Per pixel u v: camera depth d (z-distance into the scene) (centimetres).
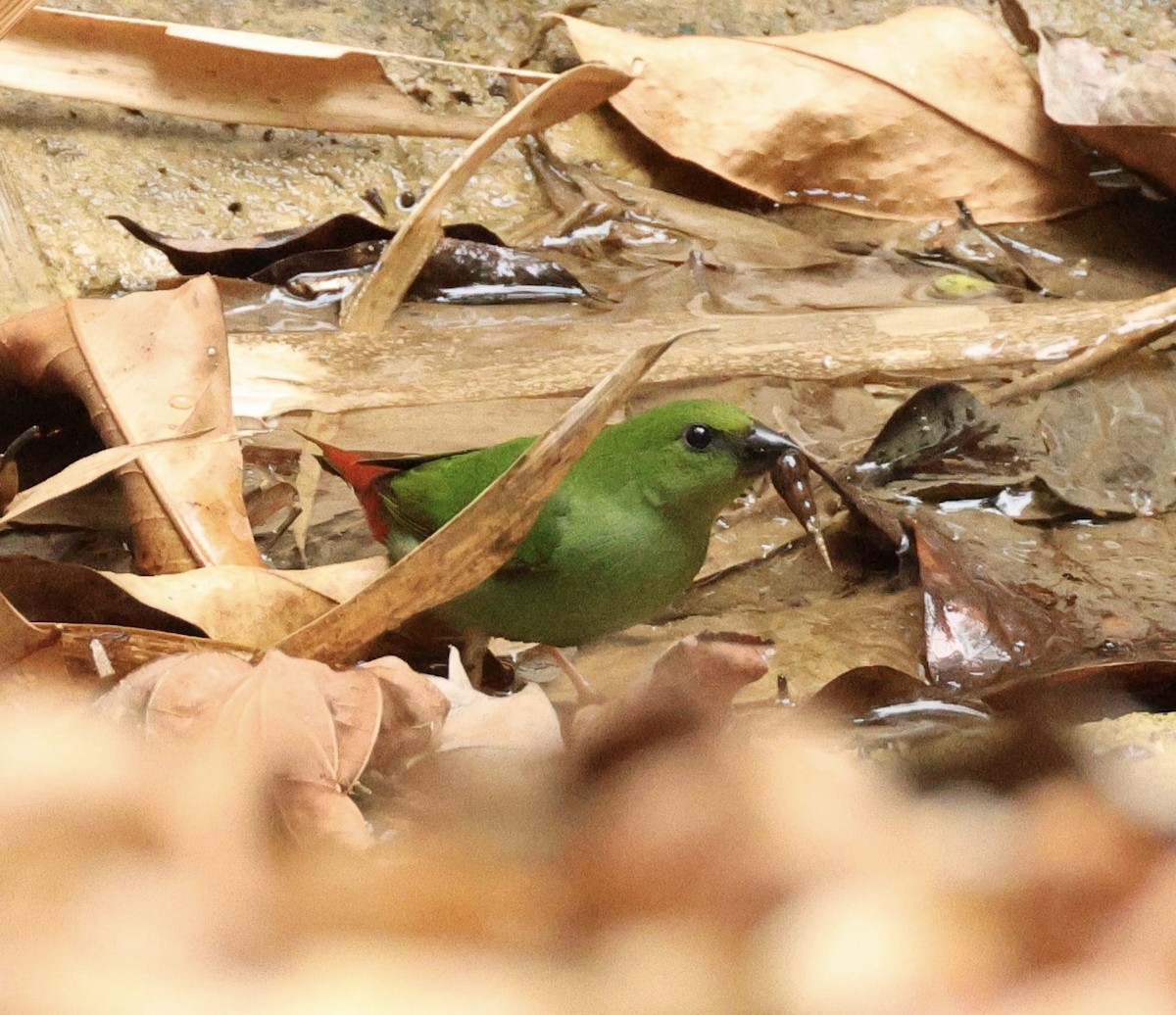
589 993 137
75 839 151
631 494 461
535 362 477
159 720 449
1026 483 471
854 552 468
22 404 466
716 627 465
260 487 468
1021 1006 130
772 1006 135
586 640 462
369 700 450
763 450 461
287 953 138
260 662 450
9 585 457
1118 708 454
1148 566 468
